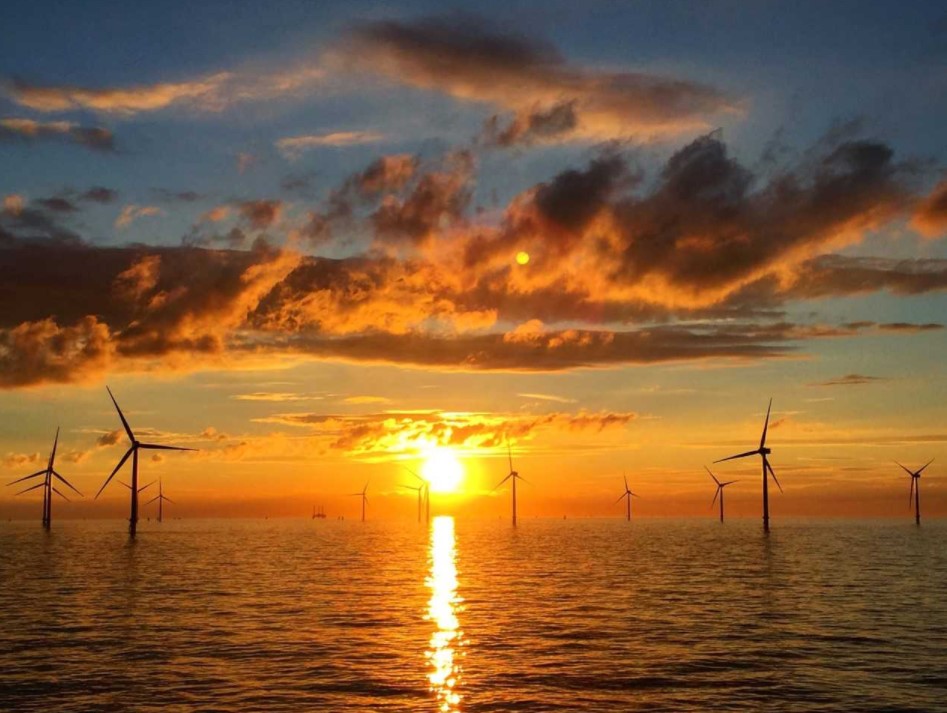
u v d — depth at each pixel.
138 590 96.38
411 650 57.84
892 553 167.38
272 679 49.06
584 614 75.44
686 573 119.81
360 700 44.53
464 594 92.88
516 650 57.75
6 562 143.00
